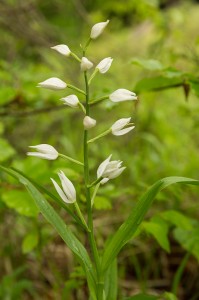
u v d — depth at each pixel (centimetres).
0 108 84
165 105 125
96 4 146
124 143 112
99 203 59
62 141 97
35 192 45
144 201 45
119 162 45
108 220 80
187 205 82
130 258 78
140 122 113
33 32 116
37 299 73
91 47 159
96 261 46
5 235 78
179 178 44
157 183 45
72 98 44
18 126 117
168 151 108
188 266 79
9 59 126
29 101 84
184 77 62
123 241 46
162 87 64
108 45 158
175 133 113
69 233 46
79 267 58
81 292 67
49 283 77
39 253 67
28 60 131
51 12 150
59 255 80
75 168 64
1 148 67
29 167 60
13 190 58
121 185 93
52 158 45
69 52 44
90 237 46
